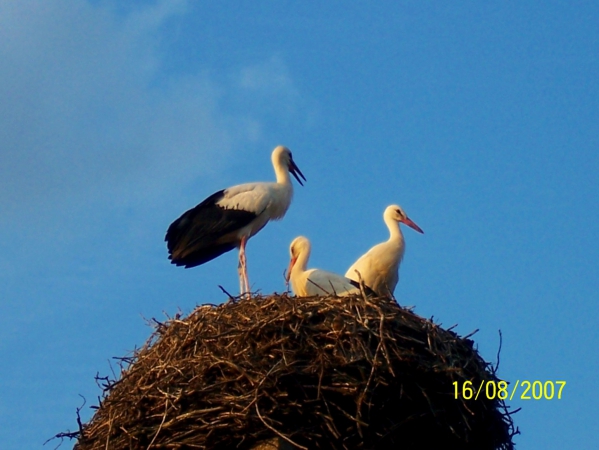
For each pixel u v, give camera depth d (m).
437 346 11.59
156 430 10.89
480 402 11.65
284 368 10.80
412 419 11.11
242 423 10.66
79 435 11.53
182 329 11.82
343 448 10.81
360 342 11.10
